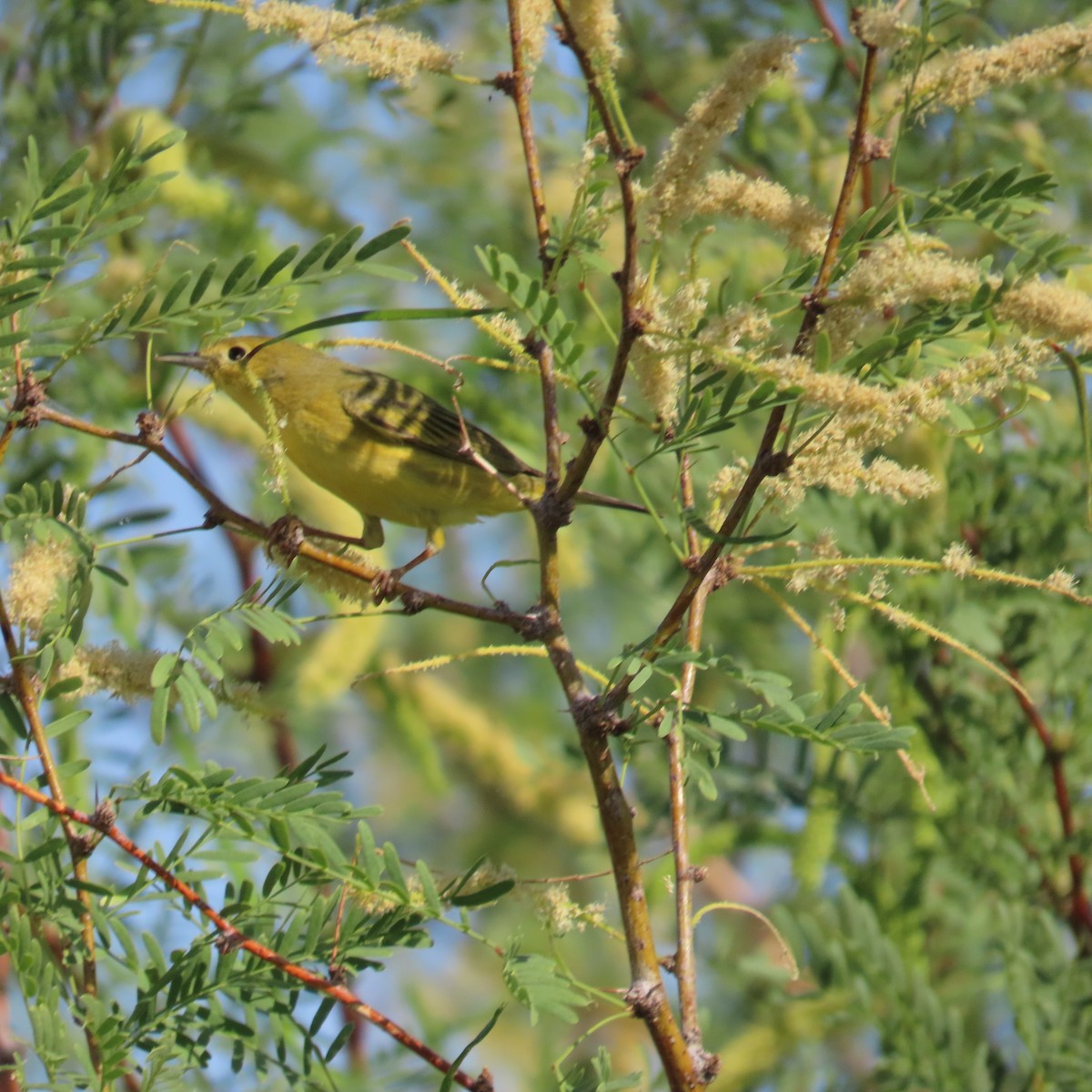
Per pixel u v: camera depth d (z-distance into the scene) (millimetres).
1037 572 10680
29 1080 5973
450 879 6223
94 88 11422
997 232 5461
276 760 12516
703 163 5742
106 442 10766
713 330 5703
